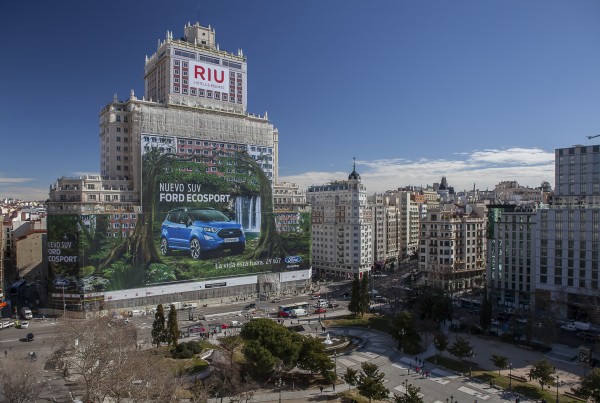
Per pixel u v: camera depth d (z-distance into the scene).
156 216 163.38
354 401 84.62
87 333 91.75
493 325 140.38
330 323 144.38
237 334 118.50
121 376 75.38
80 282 146.75
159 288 163.50
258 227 193.25
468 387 93.19
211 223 177.88
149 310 157.75
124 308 155.38
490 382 94.12
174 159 169.00
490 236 177.88
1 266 163.25
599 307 128.12
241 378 92.38
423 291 149.62
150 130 164.50
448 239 193.25
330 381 91.88
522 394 89.31
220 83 194.50
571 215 147.12
